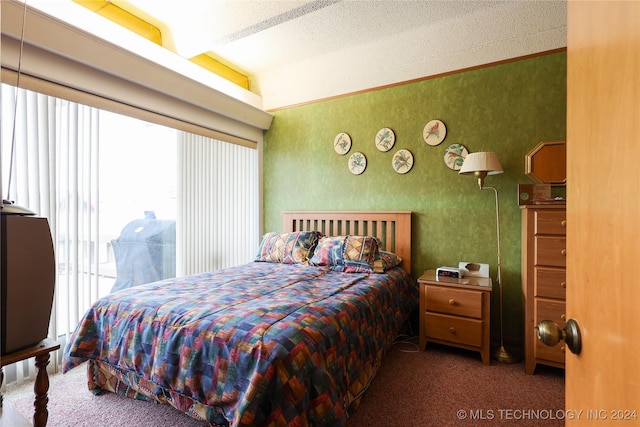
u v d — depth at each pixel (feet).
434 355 8.05
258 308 5.22
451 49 9.33
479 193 9.05
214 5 8.30
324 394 4.25
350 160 10.97
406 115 10.05
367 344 5.90
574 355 2.07
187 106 9.77
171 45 9.37
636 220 1.41
